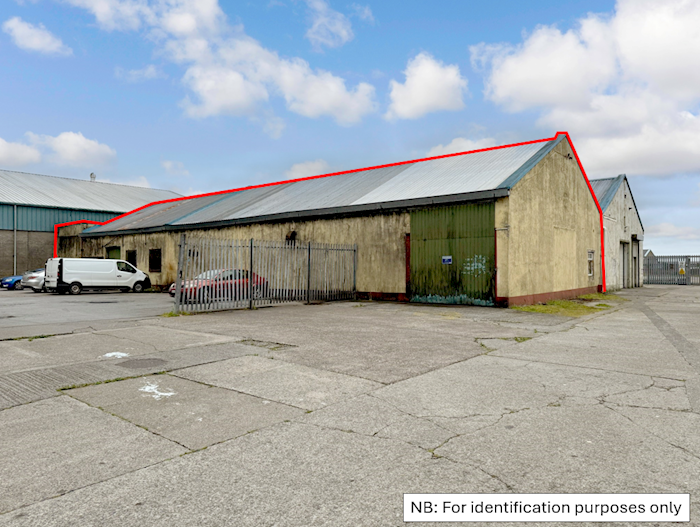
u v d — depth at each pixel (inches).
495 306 582.9
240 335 365.1
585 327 424.2
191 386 225.3
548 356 293.6
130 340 341.4
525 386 225.5
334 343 333.7
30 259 1341.0
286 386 225.6
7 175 1520.7
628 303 687.7
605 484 128.3
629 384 228.4
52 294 879.7
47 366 262.7
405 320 462.3
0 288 1175.6
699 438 160.2
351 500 120.3
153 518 112.4
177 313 499.8
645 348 320.5
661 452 148.8
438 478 131.9
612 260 996.6
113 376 242.2
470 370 257.0
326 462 142.7
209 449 152.9
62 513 114.7
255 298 578.2
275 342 335.9
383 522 110.2
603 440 158.7
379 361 278.1
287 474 135.0
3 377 239.8
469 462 141.9
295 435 164.6
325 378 240.1
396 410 190.9
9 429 171.0
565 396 209.3
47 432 168.1
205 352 300.7
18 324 428.5
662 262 1363.2
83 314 516.7
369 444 156.2
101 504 119.0
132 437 163.3
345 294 700.7
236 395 211.3
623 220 1080.8
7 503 119.6
